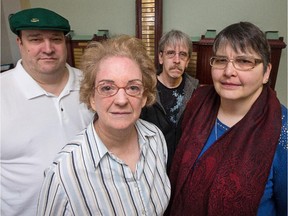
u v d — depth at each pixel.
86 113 1.10
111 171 0.75
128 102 0.72
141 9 1.86
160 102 1.50
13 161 1.03
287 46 1.84
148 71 0.80
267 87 0.89
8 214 1.10
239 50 0.76
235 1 1.83
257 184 0.78
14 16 0.97
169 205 1.00
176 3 1.91
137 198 0.77
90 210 0.71
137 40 0.80
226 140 0.86
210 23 1.90
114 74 0.71
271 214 0.88
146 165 0.84
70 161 0.72
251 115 0.84
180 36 1.56
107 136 0.78
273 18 1.81
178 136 1.19
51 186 0.70
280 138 0.79
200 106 0.99
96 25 2.10
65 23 1.01
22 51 1.01
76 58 2.04
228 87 0.81
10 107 0.98
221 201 0.80
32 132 1.00
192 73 1.90
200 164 0.88
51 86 1.04
